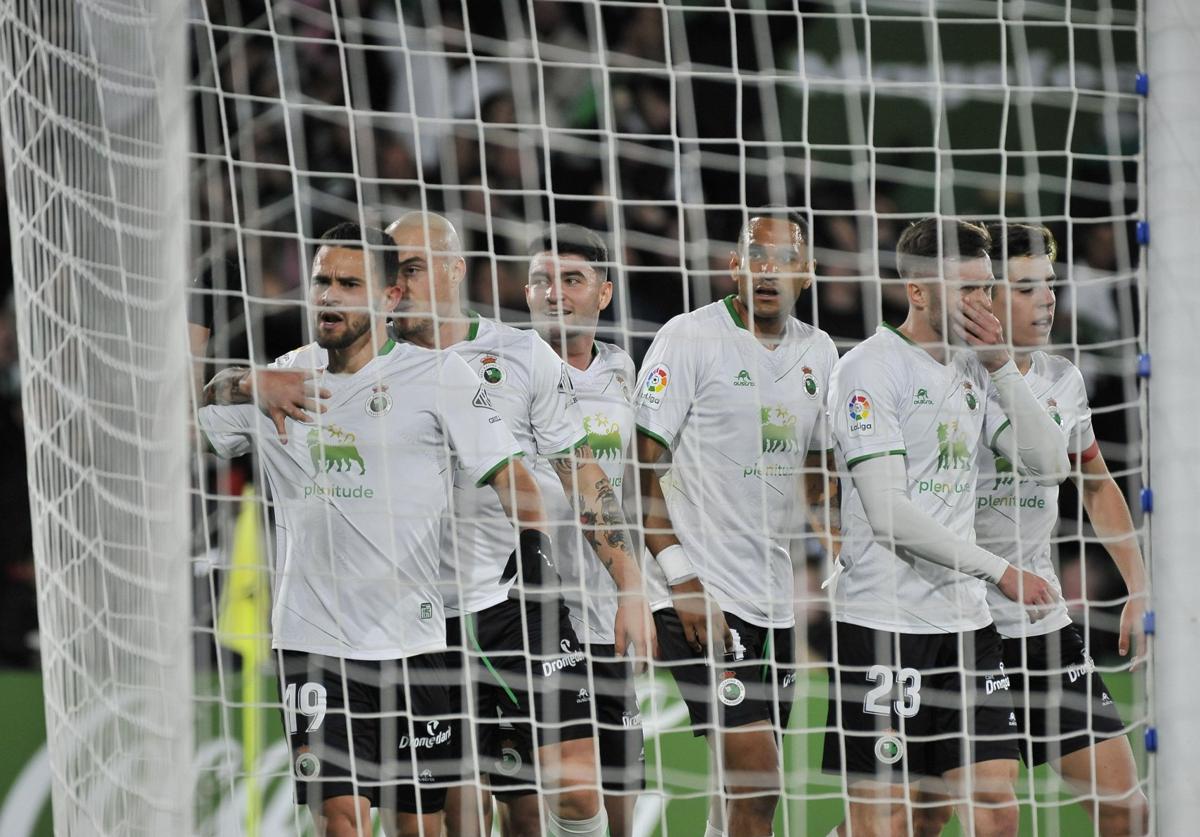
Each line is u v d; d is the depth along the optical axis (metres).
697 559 13.34
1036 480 13.00
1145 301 10.48
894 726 13.00
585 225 20.72
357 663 12.15
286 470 12.16
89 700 11.20
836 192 20.53
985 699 13.09
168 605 10.16
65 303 11.16
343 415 12.20
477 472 12.32
